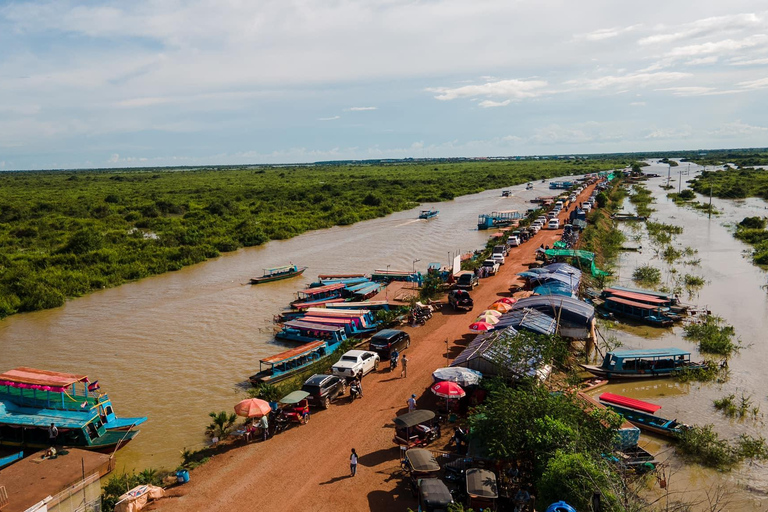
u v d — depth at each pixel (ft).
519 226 281.13
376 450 74.64
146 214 326.85
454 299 142.31
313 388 87.92
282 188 502.79
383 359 108.78
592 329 110.52
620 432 69.36
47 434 80.53
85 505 62.80
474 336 119.65
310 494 64.85
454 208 399.24
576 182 569.23
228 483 68.08
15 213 314.55
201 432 84.07
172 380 104.37
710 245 240.94
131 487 66.39
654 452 76.13
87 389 86.22
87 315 156.66
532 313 109.40
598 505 49.57
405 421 72.95
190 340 128.77
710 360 108.47
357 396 91.35
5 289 170.81
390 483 66.59
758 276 182.80
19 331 142.82
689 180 586.04
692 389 97.30
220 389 99.76
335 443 77.05
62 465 67.31
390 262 215.72
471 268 187.21
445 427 80.43
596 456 57.36
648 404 85.15
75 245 228.84
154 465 75.31
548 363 86.79
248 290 179.42
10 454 80.59
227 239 263.29
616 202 406.41
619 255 222.28
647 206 393.09
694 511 62.39
